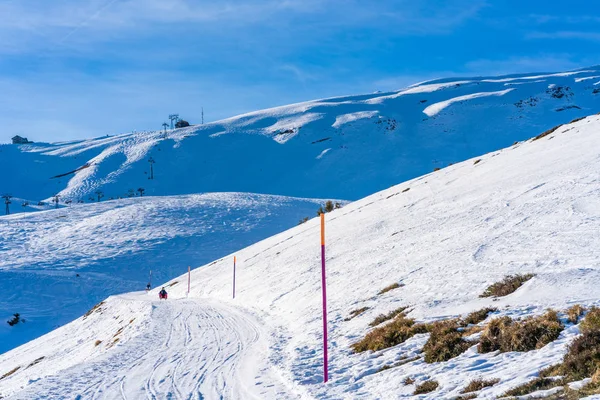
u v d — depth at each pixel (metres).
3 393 27.62
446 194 42.69
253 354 18.05
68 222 131.75
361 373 12.30
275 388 12.62
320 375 13.23
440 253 25.06
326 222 56.97
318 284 29.95
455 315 14.66
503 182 37.16
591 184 27.64
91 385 14.64
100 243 111.94
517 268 17.77
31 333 66.44
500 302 14.34
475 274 19.00
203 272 69.00
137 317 38.72
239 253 72.00
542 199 28.31
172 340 23.67
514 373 9.00
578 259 16.53
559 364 8.66
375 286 23.92
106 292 85.56
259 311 31.50
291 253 47.28
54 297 81.75
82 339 42.97
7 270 91.38
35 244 112.50
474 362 10.45
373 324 17.48
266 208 142.62
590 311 10.62
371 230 41.06
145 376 15.48
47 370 32.38
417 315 15.98
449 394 8.96
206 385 13.62
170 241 112.19
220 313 33.84
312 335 19.16
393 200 51.09
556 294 13.30
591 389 7.02
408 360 12.28
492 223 27.06
